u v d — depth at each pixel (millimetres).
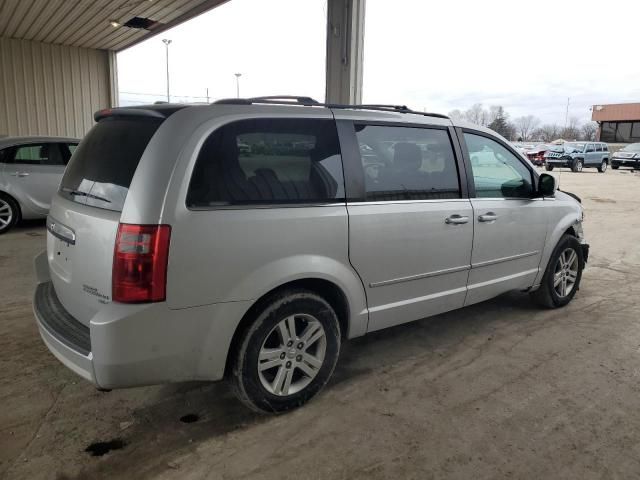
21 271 5660
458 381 3379
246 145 2674
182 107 2635
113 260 2350
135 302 2330
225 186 2570
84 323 2652
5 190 7594
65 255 2779
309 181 2881
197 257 2443
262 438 2715
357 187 3074
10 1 10367
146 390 3199
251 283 2623
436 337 4125
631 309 4848
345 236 2982
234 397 3133
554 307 4801
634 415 2988
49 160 7996
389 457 2570
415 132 3473
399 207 3262
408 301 3430
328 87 7324
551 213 4484
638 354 3834
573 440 2730
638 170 27344
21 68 13898
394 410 3006
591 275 6121
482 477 2432
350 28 6930
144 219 2326
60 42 14203
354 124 3152
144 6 10703
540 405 3082
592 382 3385
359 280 3113
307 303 2877
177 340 2457
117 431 2758
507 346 3955
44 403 3014
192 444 2654
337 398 3137
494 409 3031
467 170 3752
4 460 2498
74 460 2510
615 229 9352
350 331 3184
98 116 3000
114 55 15477
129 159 2553
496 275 4055
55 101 14609
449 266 3627
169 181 2385
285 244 2730
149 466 2477
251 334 2699
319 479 2402
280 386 2873
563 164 25734
